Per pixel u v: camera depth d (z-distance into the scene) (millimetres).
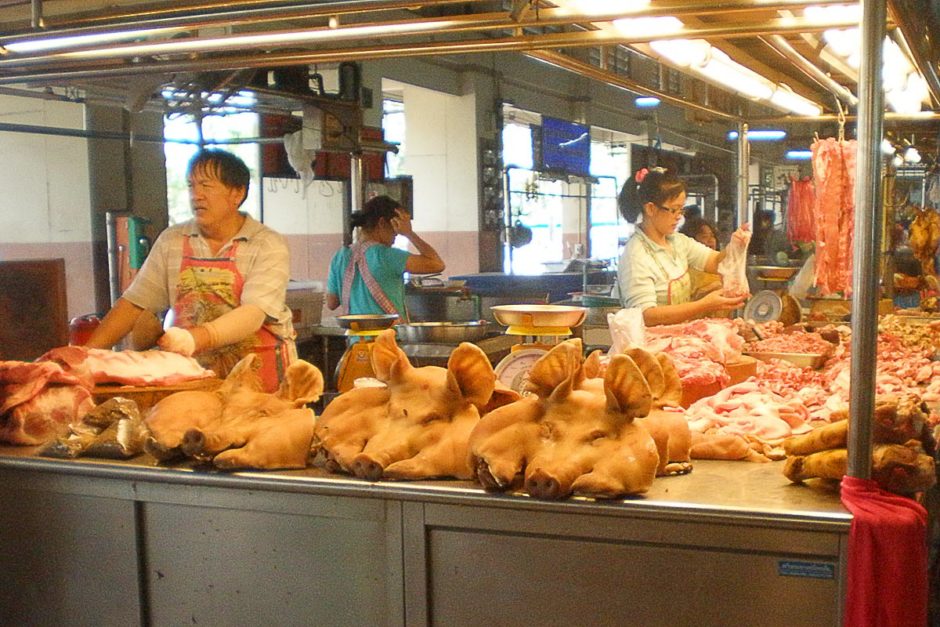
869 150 1812
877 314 1825
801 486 2035
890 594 1757
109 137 6098
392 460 2080
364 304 5473
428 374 2201
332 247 9953
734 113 6262
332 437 2166
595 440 1957
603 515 1900
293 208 9930
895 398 2004
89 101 6191
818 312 5625
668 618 1892
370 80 9586
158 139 6203
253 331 3338
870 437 1838
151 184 7441
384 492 2033
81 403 2574
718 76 4203
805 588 1814
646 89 4422
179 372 2824
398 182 7398
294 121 6617
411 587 2045
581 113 13828
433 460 2080
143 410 2723
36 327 5211
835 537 1792
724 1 2584
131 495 2244
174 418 2240
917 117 5582
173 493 2201
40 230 7129
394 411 2170
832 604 1805
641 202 4438
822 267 4840
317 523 2105
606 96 14609
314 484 2080
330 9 2455
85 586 2320
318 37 2818
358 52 3248
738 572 1847
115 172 7160
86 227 7016
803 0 2562
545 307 2900
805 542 1806
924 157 9398
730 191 13602
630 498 1925
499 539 1979
